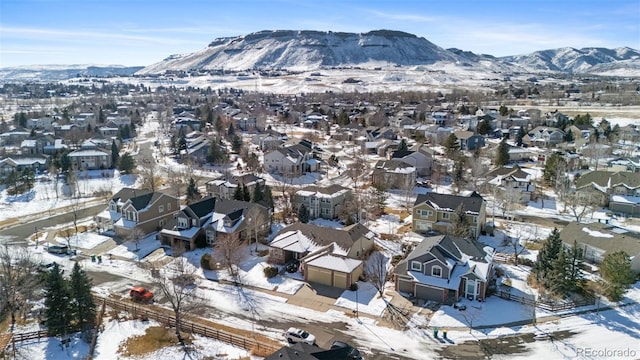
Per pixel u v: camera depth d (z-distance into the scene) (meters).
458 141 119.38
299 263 54.81
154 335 40.19
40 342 39.81
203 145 115.00
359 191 83.31
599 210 72.56
